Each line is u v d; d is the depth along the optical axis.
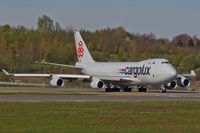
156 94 160.00
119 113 86.94
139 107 100.31
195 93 171.62
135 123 73.00
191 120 77.12
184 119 78.44
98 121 74.75
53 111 89.75
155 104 107.81
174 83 182.62
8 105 102.25
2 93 155.50
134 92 180.38
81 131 63.12
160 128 66.88
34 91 176.00
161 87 181.62
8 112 87.38
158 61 175.38
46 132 62.06
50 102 111.88
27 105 102.75
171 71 171.25
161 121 75.56
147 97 138.62
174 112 89.75
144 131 63.62
